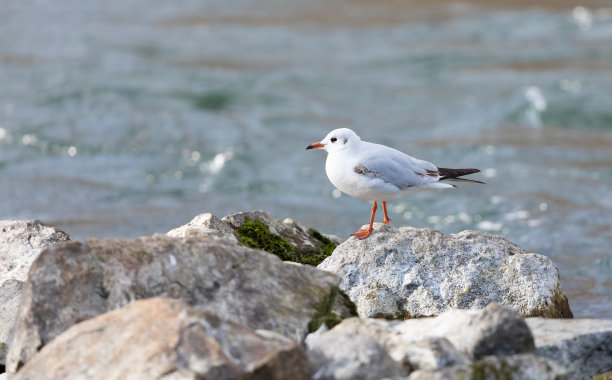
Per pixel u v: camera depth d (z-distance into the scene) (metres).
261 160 19.05
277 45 32.44
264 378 5.50
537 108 23.34
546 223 14.60
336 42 33.09
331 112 23.45
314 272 7.36
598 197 16.17
